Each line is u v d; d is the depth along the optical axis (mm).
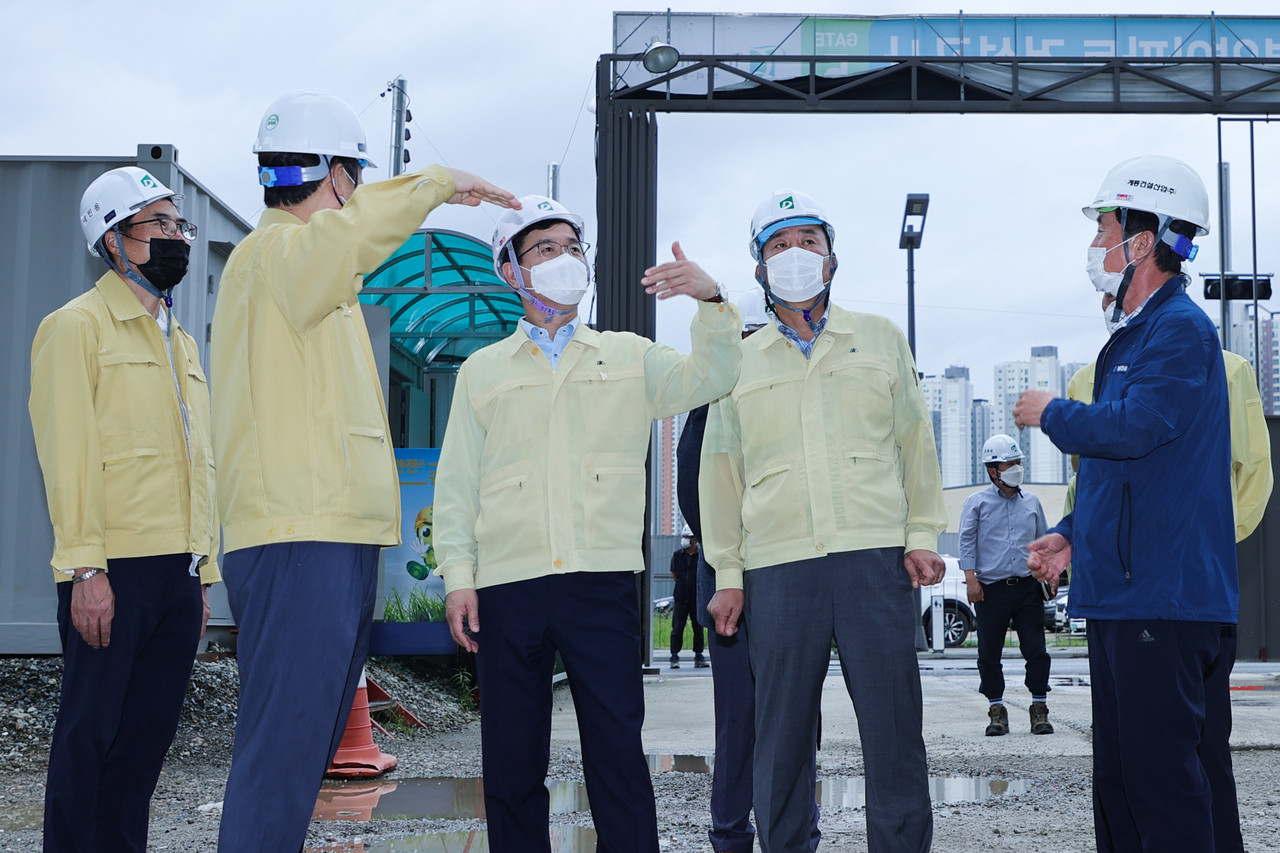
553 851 4051
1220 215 18828
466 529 3105
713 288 2928
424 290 10359
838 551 3162
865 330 3350
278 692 2535
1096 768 3027
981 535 7617
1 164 6746
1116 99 14039
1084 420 2764
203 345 7340
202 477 3604
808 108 13891
